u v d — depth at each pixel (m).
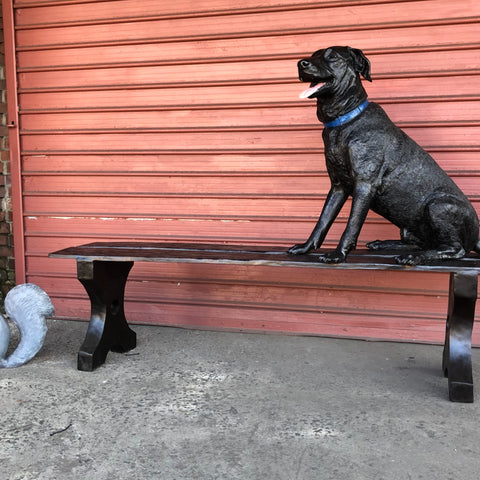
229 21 3.61
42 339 3.09
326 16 3.45
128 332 3.37
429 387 2.79
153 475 1.98
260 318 3.81
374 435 2.27
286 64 3.55
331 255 2.66
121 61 3.81
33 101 3.99
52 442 2.22
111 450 2.16
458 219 2.71
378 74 3.41
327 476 1.97
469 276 2.53
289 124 3.59
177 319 3.94
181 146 3.80
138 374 2.97
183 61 3.71
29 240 4.15
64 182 4.03
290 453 2.13
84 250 3.10
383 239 3.52
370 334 3.65
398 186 2.78
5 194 4.20
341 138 2.75
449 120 3.36
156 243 3.41
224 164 3.75
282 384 2.83
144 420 2.41
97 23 3.81
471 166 3.37
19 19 3.94
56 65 3.91
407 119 3.42
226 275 3.82
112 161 3.93
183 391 2.74
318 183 3.61
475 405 2.56
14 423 2.38
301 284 3.71
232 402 2.60
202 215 3.83
